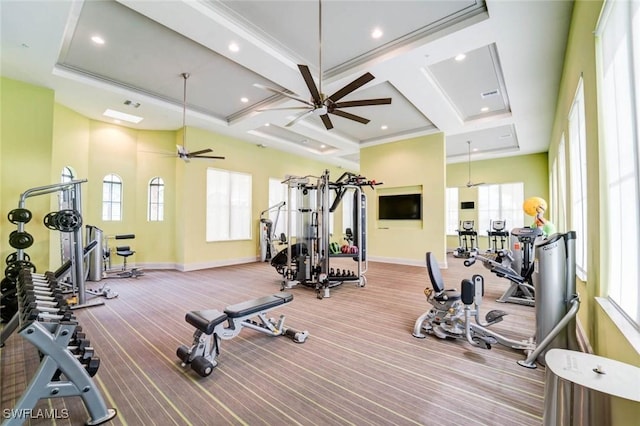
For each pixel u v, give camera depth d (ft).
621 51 6.15
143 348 9.29
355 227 18.43
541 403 6.47
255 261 27.78
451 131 24.04
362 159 29.01
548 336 7.70
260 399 6.66
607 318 6.53
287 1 10.34
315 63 14.34
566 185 14.15
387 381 7.40
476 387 7.12
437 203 24.32
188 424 5.85
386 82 16.56
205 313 8.52
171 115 20.13
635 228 5.66
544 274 8.15
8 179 14.20
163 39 12.44
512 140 27.43
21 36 11.46
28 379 7.46
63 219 12.91
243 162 26.84
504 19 10.65
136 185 23.00
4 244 13.98
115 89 16.29
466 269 23.54
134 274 20.38
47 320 6.44
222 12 10.79
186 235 22.77
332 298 15.21
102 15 10.93
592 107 7.85
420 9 10.79
